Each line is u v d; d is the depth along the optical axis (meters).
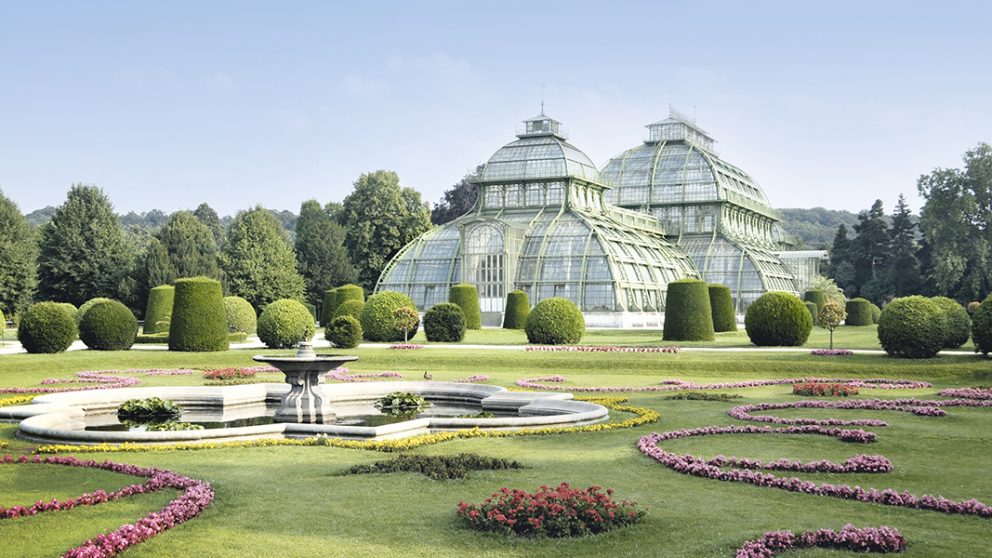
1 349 62.62
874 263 162.38
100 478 20.33
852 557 14.38
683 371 47.16
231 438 25.28
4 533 15.62
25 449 24.25
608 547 14.93
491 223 101.88
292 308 60.44
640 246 110.25
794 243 174.50
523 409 32.47
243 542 15.18
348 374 46.81
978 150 118.56
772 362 46.41
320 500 18.14
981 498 18.33
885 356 48.31
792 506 17.66
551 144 111.44
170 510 16.70
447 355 51.44
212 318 57.03
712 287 79.75
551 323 61.12
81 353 53.44
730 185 135.12
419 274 106.50
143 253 123.06
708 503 17.89
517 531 15.67
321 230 130.75
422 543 15.13
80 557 13.83
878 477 20.36
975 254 119.12
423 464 21.34
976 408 32.19
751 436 26.19
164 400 33.28
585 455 23.16
